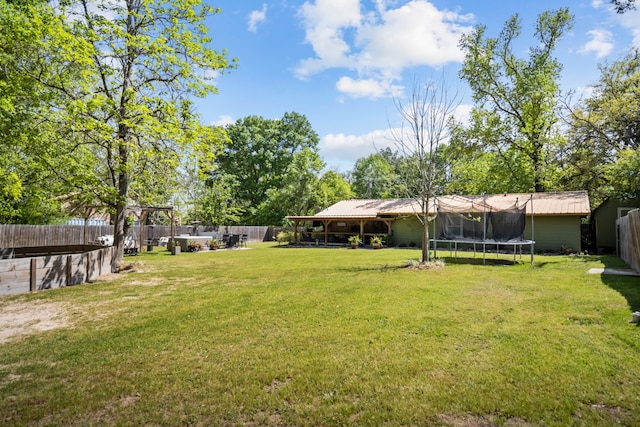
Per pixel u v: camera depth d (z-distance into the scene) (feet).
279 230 103.09
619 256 42.73
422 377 10.53
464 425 8.14
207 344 13.87
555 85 67.56
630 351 12.07
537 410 8.64
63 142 30.25
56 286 26.86
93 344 14.08
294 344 13.61
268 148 129.80
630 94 55.93
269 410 8.96
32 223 54.75
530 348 12.58
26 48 26.58
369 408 8.88
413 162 39.86
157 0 35.50
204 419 8.60
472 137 76.33
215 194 102.73
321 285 26.03
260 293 23.62
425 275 29.86
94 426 8.37
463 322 15.87
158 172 40.24
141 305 20.83
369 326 15.61
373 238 69.67
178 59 34.86
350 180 170.19
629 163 43.32
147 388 10.23
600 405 8.86
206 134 37.40
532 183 74.74
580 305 18.13
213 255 55.52
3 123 25.62
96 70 31.27
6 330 16.20
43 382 10.74
